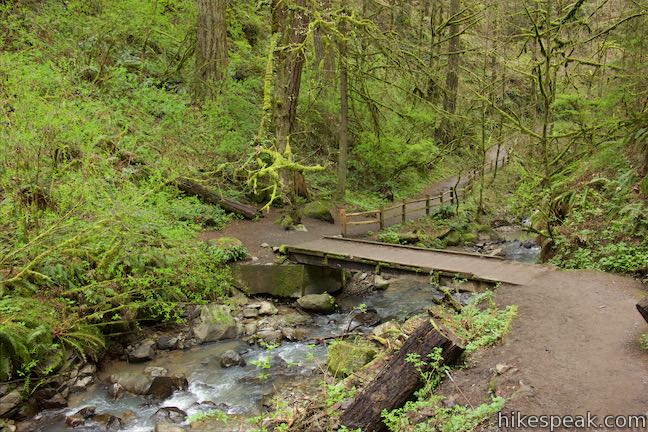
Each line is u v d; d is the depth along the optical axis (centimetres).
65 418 672
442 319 743
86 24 1528
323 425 551
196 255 967
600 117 1383
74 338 779
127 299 874
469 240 1659
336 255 1114
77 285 841
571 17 1197
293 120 1650
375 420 521
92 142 851
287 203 1477
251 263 1140
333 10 1548
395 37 1828
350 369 740
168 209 1050
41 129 766
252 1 2219
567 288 841
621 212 1016
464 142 2311
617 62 1370
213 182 1416
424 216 1847
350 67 1786
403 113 2097
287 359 857
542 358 592
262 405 698
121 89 1362
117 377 765
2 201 786
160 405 715
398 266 1030
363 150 2045
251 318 1023
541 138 1327
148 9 1717
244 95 1747
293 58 1499
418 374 548
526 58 2058
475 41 2428
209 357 866
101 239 865
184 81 1736
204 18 1616
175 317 954
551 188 1351
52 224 780
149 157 1158
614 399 493
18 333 702
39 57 1209
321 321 1048
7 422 647
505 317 727
